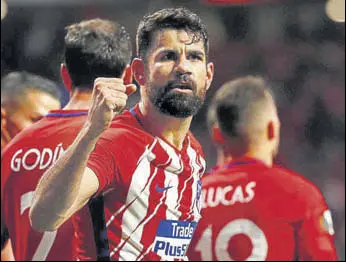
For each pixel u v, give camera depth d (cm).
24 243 1023
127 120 816
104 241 796
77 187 693
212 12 3275
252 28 3528
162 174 812
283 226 1162
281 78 3672
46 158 1017
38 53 2972
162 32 802
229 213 1185
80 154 684
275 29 3578
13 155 1031
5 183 1044
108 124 686
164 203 813
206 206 1208
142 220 805
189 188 841
